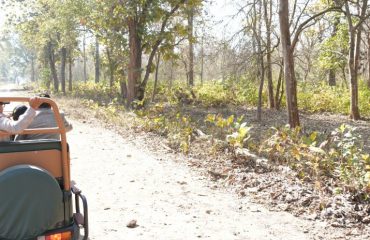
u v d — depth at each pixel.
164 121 15.30
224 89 28.31
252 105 27.59
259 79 21.14
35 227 4.09
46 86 62.06
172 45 24.86
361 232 6.01
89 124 17.62
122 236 5.91
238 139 10.18
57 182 4.23
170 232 6.07
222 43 18.12
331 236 5.89
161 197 7.66
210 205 7.24
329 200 7.01
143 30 23.47
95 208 7.06
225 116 21.52
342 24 26.42
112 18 23.25
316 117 22.55
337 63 28.86
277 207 7.08
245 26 18.03
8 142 4.27
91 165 10.13
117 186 8.37
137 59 24.34
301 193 7.42
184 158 10.75
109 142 13.16
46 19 38.69
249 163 9.80
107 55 34.41
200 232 6.07
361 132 16.66
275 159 9.76
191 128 13.38
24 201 4.02
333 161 8.94
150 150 11.88
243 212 6.89
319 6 25.08
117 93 35.50
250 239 5.83
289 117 14.35
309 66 27.28
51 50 52.84
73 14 29.94
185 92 29.66
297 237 5.87
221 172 9.16
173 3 23.33
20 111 5.31
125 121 16.77
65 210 4.45
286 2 13.95
